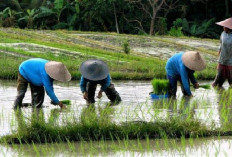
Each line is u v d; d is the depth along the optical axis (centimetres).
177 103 2625
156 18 9888
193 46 6072
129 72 3853
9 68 3538
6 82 3294
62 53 4675
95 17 9212
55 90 3041
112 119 2114
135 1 9231
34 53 4431
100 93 2608
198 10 10250
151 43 6097
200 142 1841
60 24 9212
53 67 2375
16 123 2069
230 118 2206
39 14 9138
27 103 2570
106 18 9388
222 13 10150
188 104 2591
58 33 6550
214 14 10144
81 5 9419
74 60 4266
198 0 9788
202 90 3167
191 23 10056
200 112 2298
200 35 9581
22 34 6116
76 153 1703
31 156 1666
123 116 2197
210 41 6919
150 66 4047
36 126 1881
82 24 9325
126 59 4619
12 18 8881
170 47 5838
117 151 1727
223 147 1772
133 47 5684
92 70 2533
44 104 2572
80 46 5262
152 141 1864
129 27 9500
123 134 1906
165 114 2262
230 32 3259
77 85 3266
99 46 5575
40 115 2059
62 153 1703
